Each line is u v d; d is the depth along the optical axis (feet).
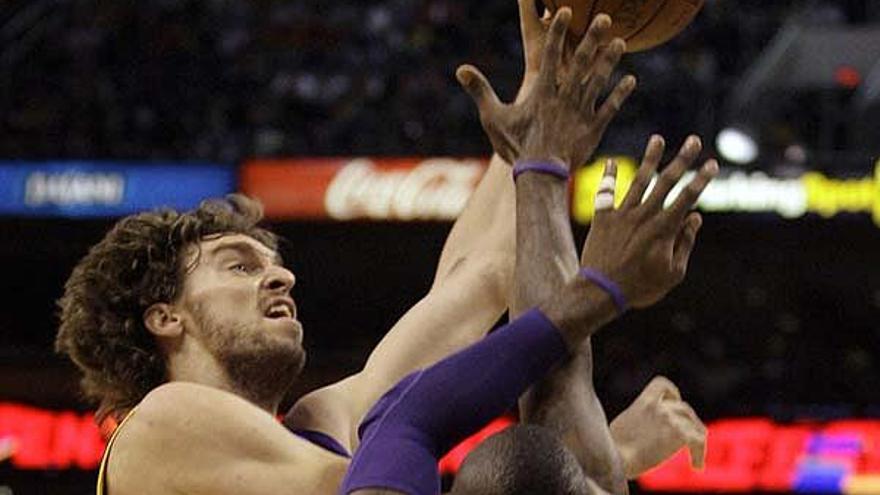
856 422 42.27
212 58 52.70
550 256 9.16
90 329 11.66
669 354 49.62
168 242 11.53
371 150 47.80
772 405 43.65
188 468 10.41
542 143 9.39
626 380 46.68
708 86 49.42
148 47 52.85
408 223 44.83
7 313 53.16
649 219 8.84
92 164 46.03
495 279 11.81
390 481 8.57
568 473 8.07
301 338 11.40
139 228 11.60
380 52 52.70
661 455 11.21
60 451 44.16
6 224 46.19
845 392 46.75
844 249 45.27
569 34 10.37
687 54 51.31
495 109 9.54
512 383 8.86
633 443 11.19
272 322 11.23
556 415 8.99
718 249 45.65
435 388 8.82
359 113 49.80
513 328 8.93
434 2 54.19
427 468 8.66
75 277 11.85
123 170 45.96
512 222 11.94
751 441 42.63
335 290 52.80
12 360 44.39
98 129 50.21
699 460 11.32
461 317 11.76
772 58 48.42
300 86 51.60
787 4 54.39
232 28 53.67
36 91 51.08
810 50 48.16
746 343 52.65
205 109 51.08
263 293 11.37
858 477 41.96
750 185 44.93
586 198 42.09
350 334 54.29
